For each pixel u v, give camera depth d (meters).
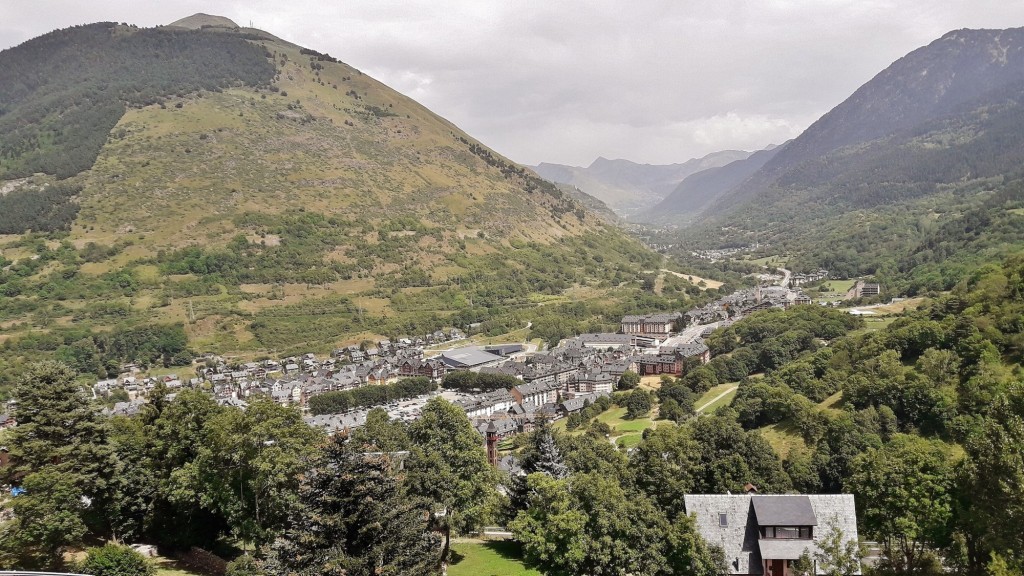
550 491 70.88
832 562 65.00
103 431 72.31
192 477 71.94
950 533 68.25
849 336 181.88
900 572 68.31
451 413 89.69
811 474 103.75
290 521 56.97
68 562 66.44
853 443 106.38
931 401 112.19
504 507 86.06
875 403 119.50
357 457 52.78
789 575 66.56
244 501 72.88
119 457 75.00
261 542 70.88
